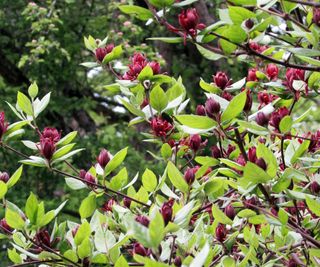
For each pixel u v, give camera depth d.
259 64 2.11
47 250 1.75
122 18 6.32
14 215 1.71
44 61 6.36
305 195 1.65
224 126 1.68
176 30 1.76
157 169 6.14
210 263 1.73
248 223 2.10
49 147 1.92
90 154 6.65
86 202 1.95
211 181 1.85
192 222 2.08
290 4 1.78
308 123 5.10
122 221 1.92
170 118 2.32
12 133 2.00
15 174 1.84
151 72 2.03
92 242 1.77
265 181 1.63
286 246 1.91
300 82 1.93
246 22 1.76
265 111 1.78
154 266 1.27
